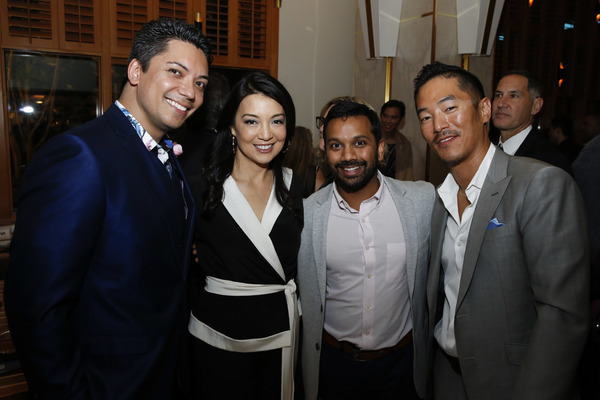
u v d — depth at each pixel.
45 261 0.92
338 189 1.46
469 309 1.18
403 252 1.42
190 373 1.46
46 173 0.96
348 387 1.49
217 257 1.41
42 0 3.25
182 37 1.11
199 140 1.78
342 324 1.46
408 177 3.67
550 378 1.00
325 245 1.43
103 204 1.01
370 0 3.98
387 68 4.08
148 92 1.10
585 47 5.18
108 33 3.47
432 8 3.68
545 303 1.03
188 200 1.28
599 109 5.41
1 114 3.27
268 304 1.41
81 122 3.54
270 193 1.49
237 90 1.37
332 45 4.39
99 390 1.03
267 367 1.44
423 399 1.45
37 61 3.35
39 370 0.94
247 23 3.99
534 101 2.37
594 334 1.34
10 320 0.95
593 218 1.80
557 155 2.21
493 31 3.69
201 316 1.41
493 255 1.13
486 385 1.17
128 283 1.05
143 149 1.12
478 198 1.17
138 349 1.06
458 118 1.15
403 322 1.46
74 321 1.04
